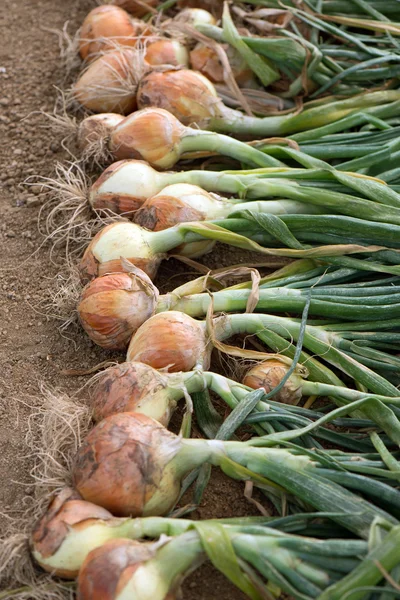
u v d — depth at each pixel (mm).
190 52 1361
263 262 1229
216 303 1097
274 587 908
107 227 1129
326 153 1239
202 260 1227
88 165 1293
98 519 908
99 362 1122
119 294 1067
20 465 1035
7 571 923
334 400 1054
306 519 916
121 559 865
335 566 875
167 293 1111
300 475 924
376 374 1038
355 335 1074
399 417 1001
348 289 1085
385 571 843
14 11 1578
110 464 921
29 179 1315
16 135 1373
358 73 1319
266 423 997
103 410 994
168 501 940
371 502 945
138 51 1304
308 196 1154
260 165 1227
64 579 917
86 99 1325
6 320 1166
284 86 1364
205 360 1052
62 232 1231
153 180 1188
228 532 887
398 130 1244
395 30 1316
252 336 1130
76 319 1145
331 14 1372
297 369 1044
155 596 862
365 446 996
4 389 1099
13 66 1478
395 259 1120
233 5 1425
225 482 1021
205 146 1231
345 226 1114
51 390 1093
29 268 1220
